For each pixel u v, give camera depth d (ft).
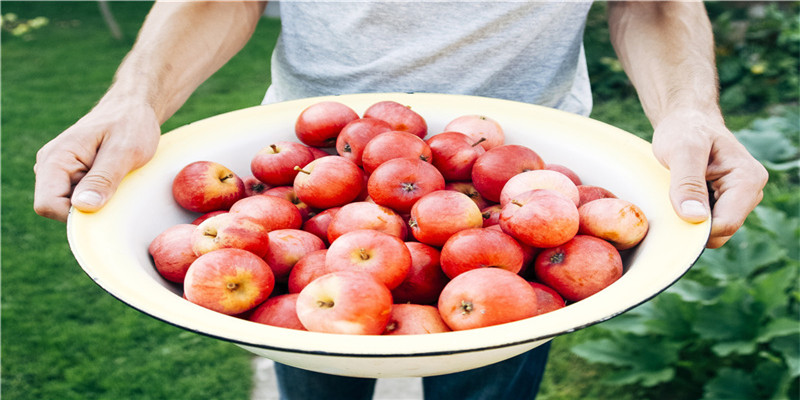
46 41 24.88
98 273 3.26
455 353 2.74
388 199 4.31
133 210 4.20
